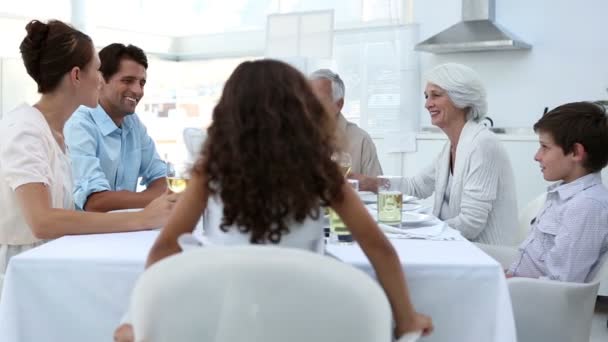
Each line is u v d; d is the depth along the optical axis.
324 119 1.30
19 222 2.00
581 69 4.46
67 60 2.08
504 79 4.69
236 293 1.09
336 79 3.20
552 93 4.55
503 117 4.71
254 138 1.23
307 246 1.30
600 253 1.92
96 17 5.71
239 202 1.24
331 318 1.10
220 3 6.06
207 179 1.28
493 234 2.56
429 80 2.68
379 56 5.00
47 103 2.11
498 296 1.52
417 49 4.67
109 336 1.59
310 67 4.79
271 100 1.24
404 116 4.97
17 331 1.58
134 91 2.72
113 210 2.45
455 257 1.59
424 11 4.97
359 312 1.10
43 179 1.91
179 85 6.23
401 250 1.67
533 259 2.07
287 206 1.24
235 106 1.25
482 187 2.51
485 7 4.58
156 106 6.18
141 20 6.13
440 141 4.65
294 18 4.75
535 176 4.23
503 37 4.42
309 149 1.24
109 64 2.69
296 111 1.25
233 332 1.10
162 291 1.08
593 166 2.00
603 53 4.40
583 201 1.93
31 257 1.58
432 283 1.53
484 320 1.53
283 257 1.08
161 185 2.78
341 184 1.29
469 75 2.62
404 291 1.33
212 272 1.08
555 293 1.86
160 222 1.90
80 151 2.54
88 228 1.85
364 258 1.56
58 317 1.59
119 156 2.74
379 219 1.96
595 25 4.41
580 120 1.99
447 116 2.66
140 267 1.56
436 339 1.55
